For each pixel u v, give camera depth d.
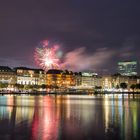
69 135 52.72
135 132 55.78
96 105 134.75
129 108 114.62
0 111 98.44
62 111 99.50
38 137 50.78
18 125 64.62
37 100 183.75
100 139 49.41
